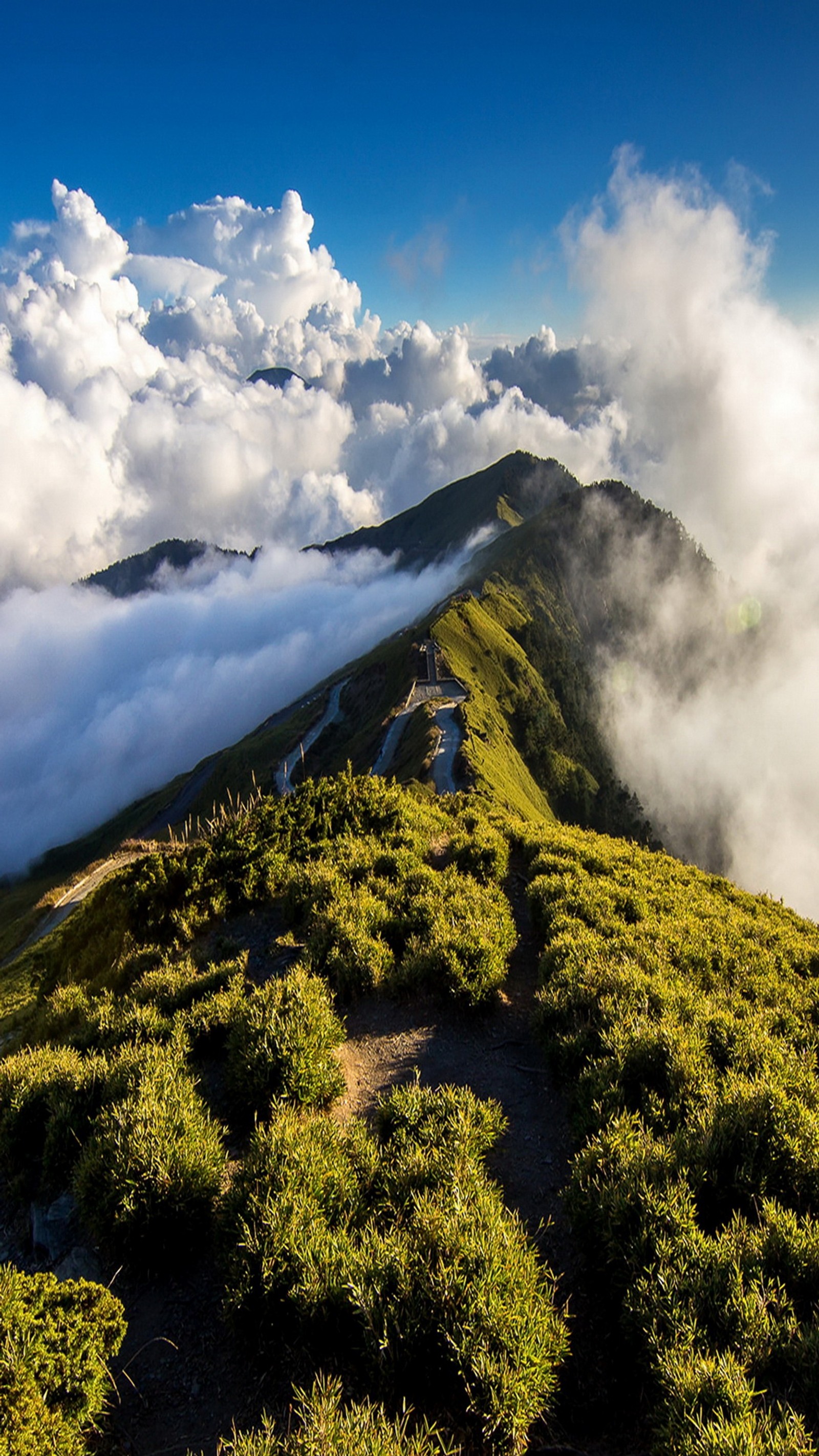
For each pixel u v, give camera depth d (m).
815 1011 14.40
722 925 19.09
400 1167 7.68
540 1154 8.93
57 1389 5.34
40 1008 19.45
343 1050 11.48
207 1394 5.80
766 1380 5.43
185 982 13.15
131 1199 7.16
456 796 33.16
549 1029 11.52
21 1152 9.16
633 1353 5.90
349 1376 5.64
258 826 22.12
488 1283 5.82
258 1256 6.34
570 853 22.72
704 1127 8.12
